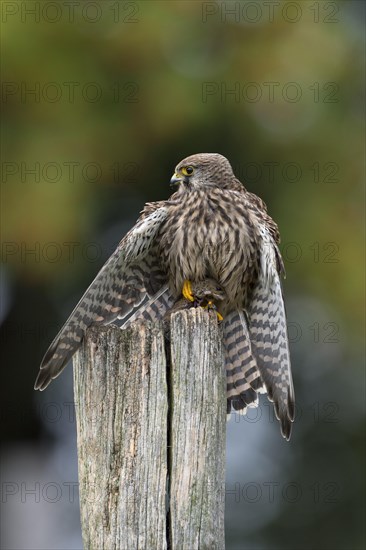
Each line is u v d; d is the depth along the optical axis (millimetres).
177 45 14906
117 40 14734
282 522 15109
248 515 15047
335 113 15414
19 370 16594
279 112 15016
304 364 15445
